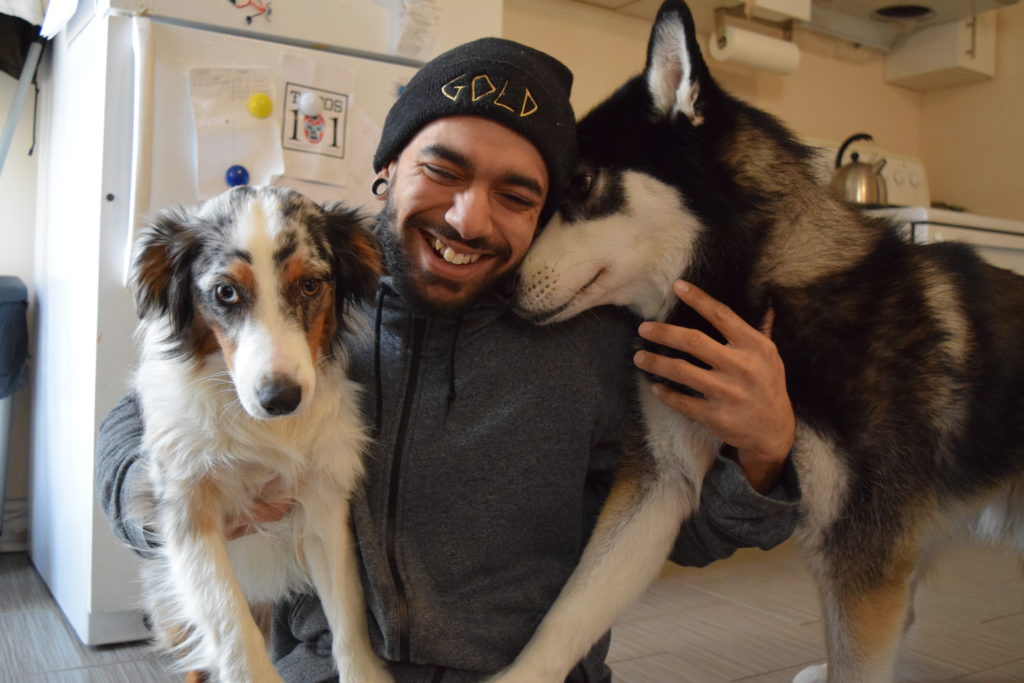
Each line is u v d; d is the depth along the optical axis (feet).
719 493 4.29
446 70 3.94
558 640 4.18
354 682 3.76
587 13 11.50
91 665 6.84
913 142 15.12
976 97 14.35
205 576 3.83
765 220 4.81
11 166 9.63
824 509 4.70
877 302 4.77
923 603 9.11
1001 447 5.44
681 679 7.02
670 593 9.28
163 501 3.99
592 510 5.24
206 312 3.89
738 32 11.71
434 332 4.18
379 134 7.39
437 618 3.93
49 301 8.57
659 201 4.75
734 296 4.78
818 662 7.39
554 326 4.50
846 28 13.46
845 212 5.09
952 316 5.12
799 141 5.14
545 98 3.97
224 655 3.67
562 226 4.66
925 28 13.83
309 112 7.07
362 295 4.27
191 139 6.73
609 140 4.84
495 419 4.07
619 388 4.84
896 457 4.69
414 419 4.09
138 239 4.18
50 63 9.05
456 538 4.03
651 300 4.95
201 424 3.96
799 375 4.62
